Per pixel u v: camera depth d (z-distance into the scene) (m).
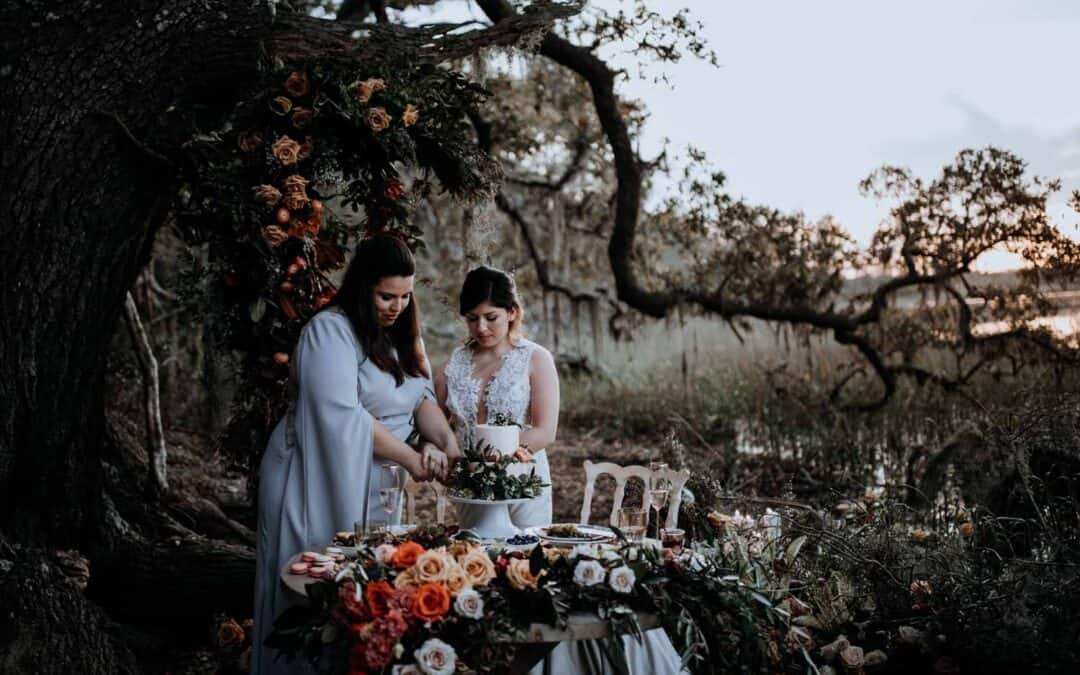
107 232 4.26
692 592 3.07
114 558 4.74
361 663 2.82
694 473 5.41
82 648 3.84
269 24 4.29
